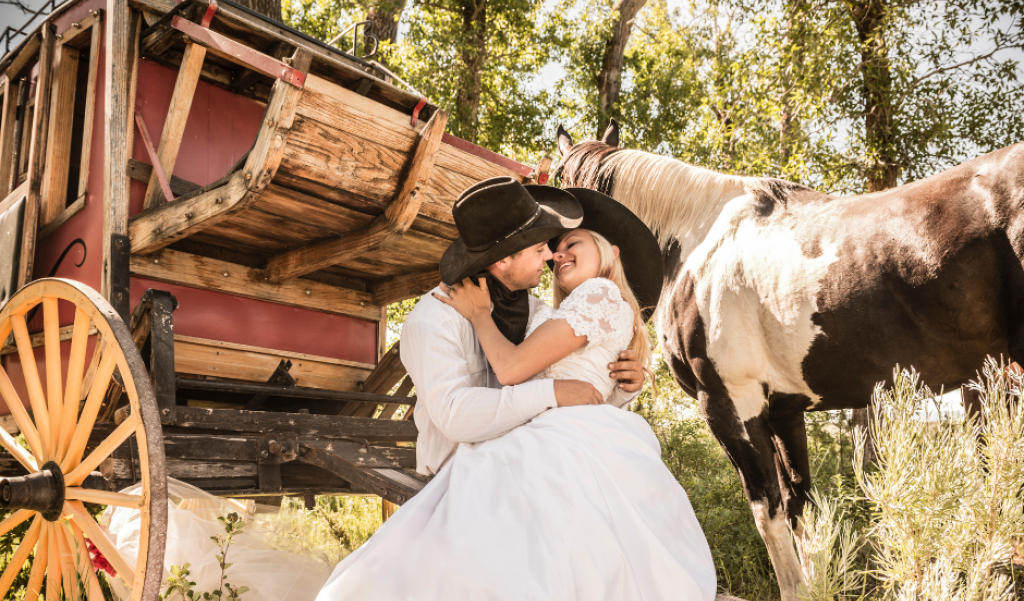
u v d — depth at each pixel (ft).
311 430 9.12
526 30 35.29
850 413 17.89
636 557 5.28
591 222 7.33
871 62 22.36
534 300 7.43
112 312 7.19
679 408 20.79
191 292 10.26
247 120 12.09
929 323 8.61
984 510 6.81
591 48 34.53
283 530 9.25
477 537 5.13
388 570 5.28
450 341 6.32
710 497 14.47
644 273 7.39
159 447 6.57
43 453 8.25
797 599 9.68
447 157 9.41
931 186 8.81
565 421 5.75
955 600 6.84
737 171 21.52
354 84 8.84
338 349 12.12
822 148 21.90
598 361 6.17
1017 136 22.35
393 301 12.52
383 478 7.26
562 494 5.24
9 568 8.60
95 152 9.90
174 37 10.00
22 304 8.68
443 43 30.35
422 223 9.48
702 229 10.82
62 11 11.16
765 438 10.24
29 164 11.19
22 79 12.41
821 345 9.36
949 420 7.19
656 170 11.46
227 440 8.22
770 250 9.84
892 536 7.29
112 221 8.93
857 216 9.31
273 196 8.18
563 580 4.85
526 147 36.65
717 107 25.05
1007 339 8.24
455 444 6.56
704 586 5.48
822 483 13.92
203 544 8.04
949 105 22.94
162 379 7.97
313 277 11.82
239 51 8.21
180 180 10.46
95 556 7.66
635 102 34.68
